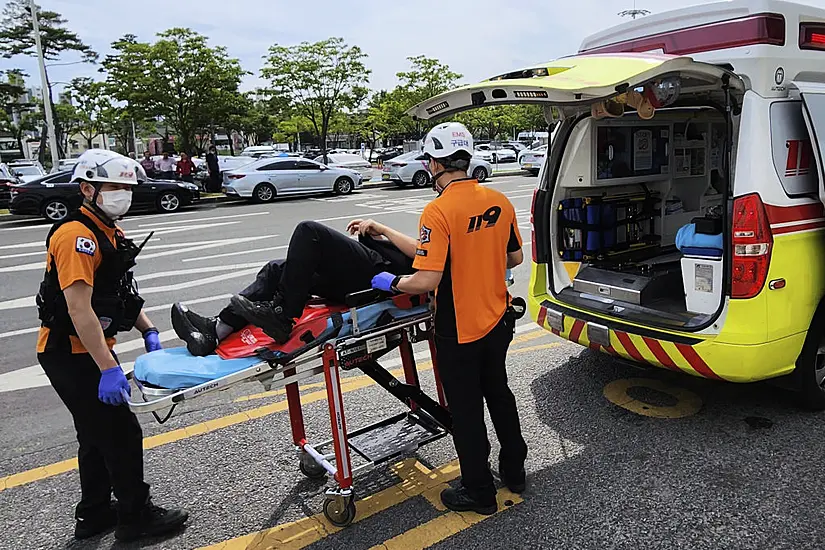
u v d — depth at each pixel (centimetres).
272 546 295
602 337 403
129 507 294
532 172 2622
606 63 338
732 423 393
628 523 300
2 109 4294
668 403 425
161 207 1636
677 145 547
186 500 333
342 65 2703
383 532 301
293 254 296
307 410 436
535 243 466
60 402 468
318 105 2755
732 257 346
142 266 941
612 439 380
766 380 404
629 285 431
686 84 382
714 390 443
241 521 315
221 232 1262
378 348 312
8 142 5541
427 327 345
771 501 312
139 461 295
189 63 2280
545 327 451
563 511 312
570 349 537
